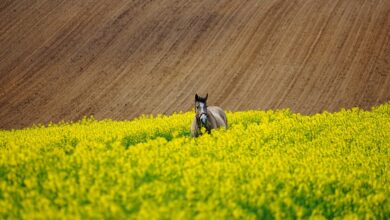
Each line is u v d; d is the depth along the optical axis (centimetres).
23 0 17912
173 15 16350
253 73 13575
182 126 7606
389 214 3797
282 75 13362
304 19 15538
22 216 3052
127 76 13938
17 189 3600
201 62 14225
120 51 15038
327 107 11969
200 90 13138
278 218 3234
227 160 4584
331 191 4056
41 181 3909
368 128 7319
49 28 16312
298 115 8656
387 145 6003
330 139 6372
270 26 15375
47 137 6862
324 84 12838
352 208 3816
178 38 15312
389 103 11494
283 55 14150
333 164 4775
